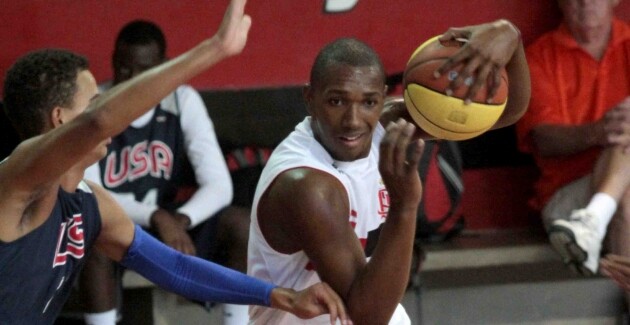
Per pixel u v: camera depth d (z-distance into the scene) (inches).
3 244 263.4
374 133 320.5
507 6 583.2
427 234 539.5
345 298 276.2
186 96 509.0
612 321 572.4
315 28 572.4
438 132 302.4
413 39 578.2
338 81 285.9
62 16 550.3
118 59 493.0
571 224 490.9
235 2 231.1
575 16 543.8
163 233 471.5
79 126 231.8
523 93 325.4
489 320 565.6
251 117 552.7
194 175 521.7
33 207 267.9
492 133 581.3
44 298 283.3
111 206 301.6
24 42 547.2
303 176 287.9
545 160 550.6
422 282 558.9
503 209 585.6
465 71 291.6
